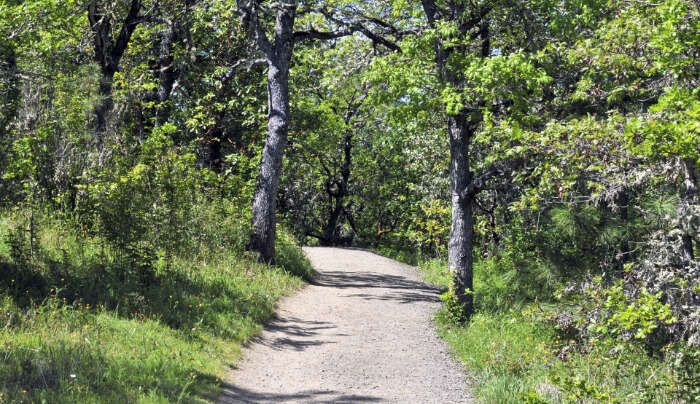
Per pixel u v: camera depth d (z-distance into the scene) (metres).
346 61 19.19
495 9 14.91
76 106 13.74
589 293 9.98
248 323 11.80
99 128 15.37
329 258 25.00
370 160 37.31
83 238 12.29
